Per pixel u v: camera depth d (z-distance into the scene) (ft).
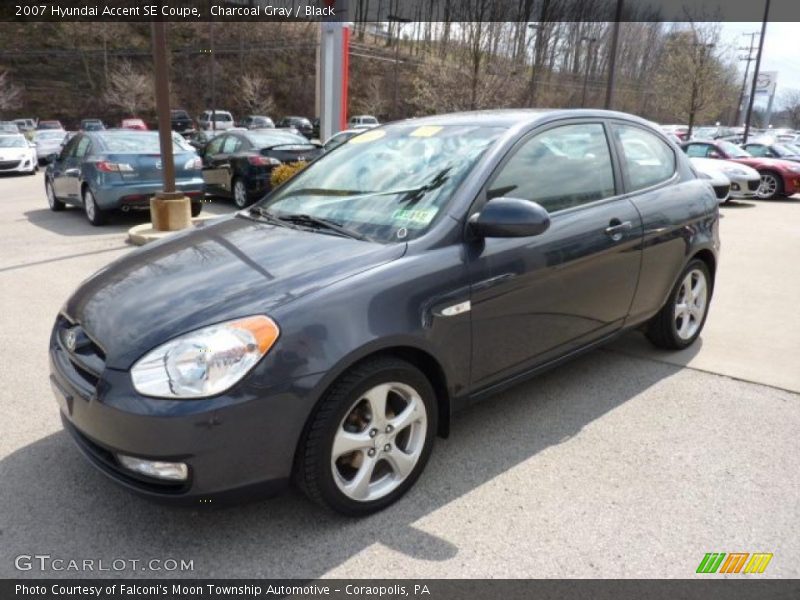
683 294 14.56
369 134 12.65
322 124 54.08
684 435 11.06
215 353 7.38
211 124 148.15
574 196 11.41
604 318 12.07
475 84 70.28
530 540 8.31
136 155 30.42
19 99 203.51
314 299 8.03
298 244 9.61
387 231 9.63
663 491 9.41
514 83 75.05
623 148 12.76
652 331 14.49
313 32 244.42
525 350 10.57
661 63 136.36
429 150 11.03
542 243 10.42
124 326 8.14
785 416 11.80
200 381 7.31
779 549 8.17
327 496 8.21
